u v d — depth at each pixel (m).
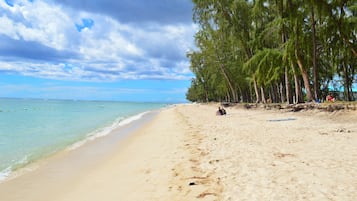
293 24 22.56
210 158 8.58
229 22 33.75
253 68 33.44
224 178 6.45
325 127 13.79
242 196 5.23
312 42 23.56
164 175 7.27
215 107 55.47
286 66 25.88
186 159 8.80
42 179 7.66
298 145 9.62
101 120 30.86
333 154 7.95
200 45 45.88
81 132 19.03
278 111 25.67
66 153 11.45
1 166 9.16
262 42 31.75
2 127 21.75
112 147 12.95
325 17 21.86
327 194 5.02
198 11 35.09
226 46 41.69
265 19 31.92
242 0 32.22
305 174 6.22
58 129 20.77
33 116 34.84
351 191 5.10
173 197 5.61
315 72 22.41
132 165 8.95
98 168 8.91
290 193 5.16
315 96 22.41
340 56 26.72
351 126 13.55
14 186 7.04
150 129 20.33
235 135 13.09
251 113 28.64
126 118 34.94
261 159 7.91
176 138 13.97
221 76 54.78
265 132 13.48
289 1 22.69
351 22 21.92
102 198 6.02
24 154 11.21
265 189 5.47
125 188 6.57
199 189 5.88
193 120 24.78
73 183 7.27
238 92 67.44
